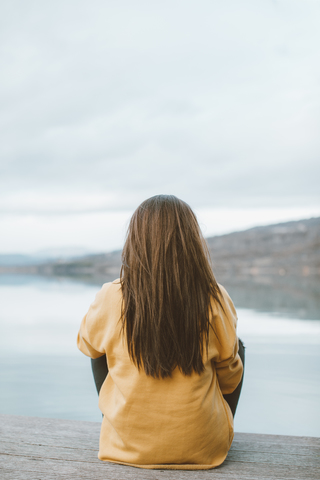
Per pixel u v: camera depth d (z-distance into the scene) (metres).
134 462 1.47
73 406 4.41
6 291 29.95
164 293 1.35
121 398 1.45
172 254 1.37
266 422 3.84
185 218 1.43
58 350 7.69
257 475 1.52
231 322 1.46
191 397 1.39
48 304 18.53
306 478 1.52
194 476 1.45
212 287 1.42
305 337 8.94
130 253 1.42
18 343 8.49
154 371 1.36
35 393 4.87
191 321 1.35
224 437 1.53
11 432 1.89
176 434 1.41
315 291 29.20
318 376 5.46
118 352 1.44
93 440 1.81
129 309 1.39
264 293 27.17
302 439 1.87
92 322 1.49
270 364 6.32
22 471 1.54
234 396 1.70
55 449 1.72
